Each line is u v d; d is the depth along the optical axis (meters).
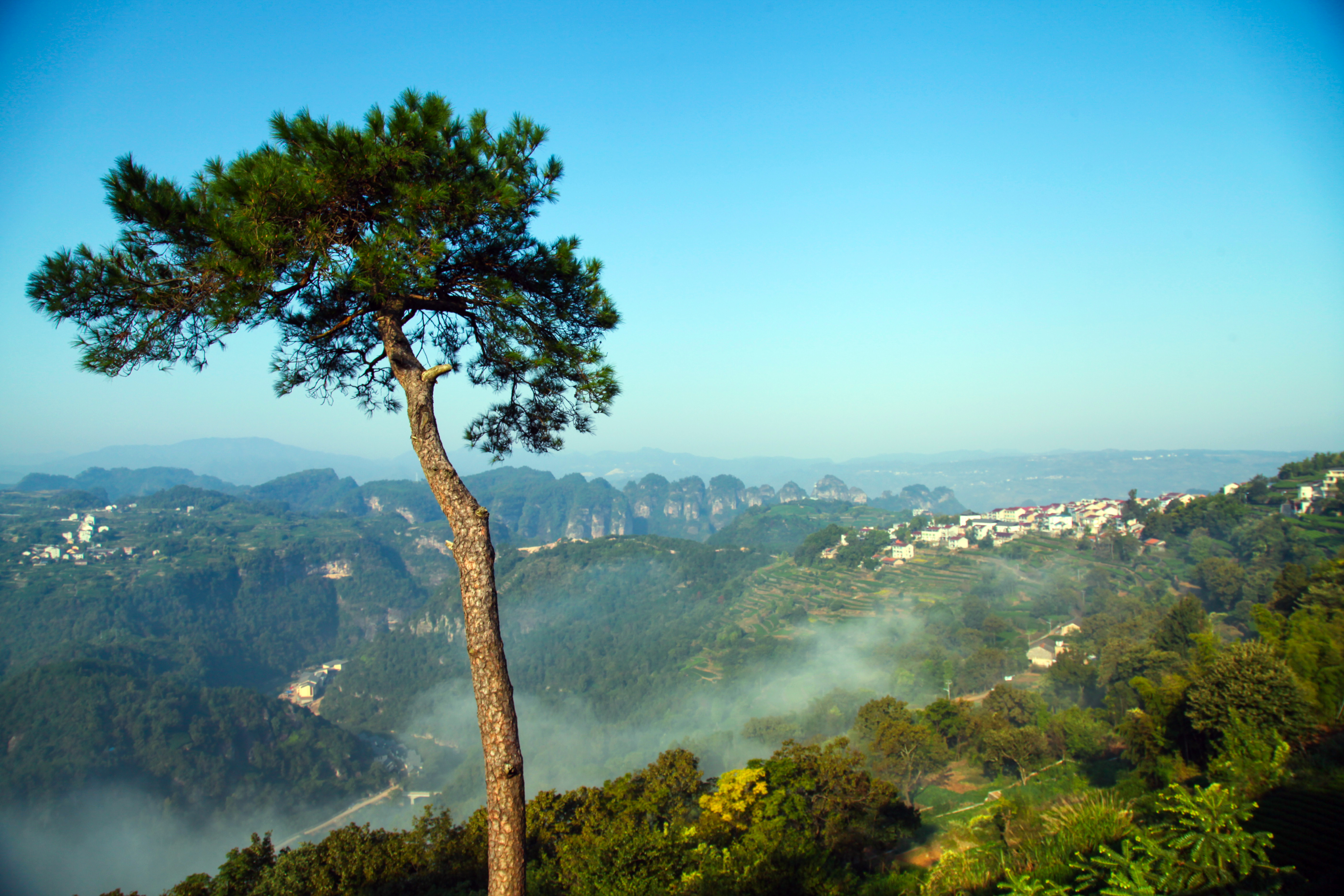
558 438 9.56
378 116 7.19
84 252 6.75
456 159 7.26
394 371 7.41
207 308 6.70
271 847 18.98
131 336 7.14
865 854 24.08
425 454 7.01
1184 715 20.23
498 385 9.14
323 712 176.88
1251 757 10.81
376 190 7.23
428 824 22.56
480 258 7.93
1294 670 19.05
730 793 24.09
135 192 6.66
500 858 6.36
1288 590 47.03
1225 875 6.49
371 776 126.88
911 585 136.88
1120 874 6.95
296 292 7.48
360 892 17.02
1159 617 73.62
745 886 12.41
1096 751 38.38
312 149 6.91
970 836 13.24
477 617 6.61
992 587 119.88
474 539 6.74
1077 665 62.69
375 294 7.02
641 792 26.67
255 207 6.61
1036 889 7.60
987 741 40.94
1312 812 8.16
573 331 8.81
